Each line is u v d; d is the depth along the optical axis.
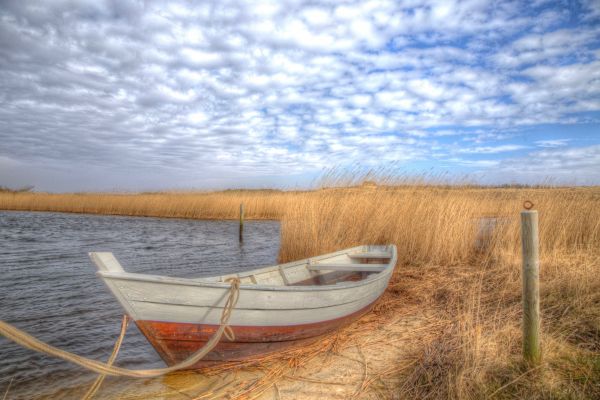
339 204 12.20
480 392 3.76
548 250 10.04
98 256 3.91
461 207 11.55
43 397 4.52
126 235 21.72
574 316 5.62
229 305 4.27
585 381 3.91
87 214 38.00
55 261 13.64
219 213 31.12
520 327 5.48
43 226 26.17
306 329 5.26
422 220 11.48
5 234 21.61
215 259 14.52
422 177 13.09
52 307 8.23
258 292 4.50
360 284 5.82
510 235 10.82
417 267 10.59
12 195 44.06
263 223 28.44
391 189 12.89
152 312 4.09
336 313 5.61
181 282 4.06
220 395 4.41
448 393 3.81
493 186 13.40
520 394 3.76
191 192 34.78
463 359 4.36
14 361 5.55
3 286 9.99
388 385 4.45
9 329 2.78
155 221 29.86
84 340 6.44
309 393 4.39
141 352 5.96
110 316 7.70
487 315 6.32
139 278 3.89
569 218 11.35
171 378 4.88
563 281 6.98
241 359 4.95
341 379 4.70
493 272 9.18
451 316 6.57
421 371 4.43
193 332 4.36
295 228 12.08
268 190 32.19
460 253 11.10
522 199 12.26
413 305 7.52
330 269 7.43
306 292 4.94
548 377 4.04
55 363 5.50
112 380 4.94
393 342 5.76
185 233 22.92
